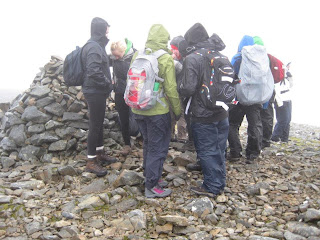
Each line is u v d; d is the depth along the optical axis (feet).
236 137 18.13
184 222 11.49
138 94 12.78
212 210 12.67
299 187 14.92
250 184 15.29
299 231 10.97
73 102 18.58
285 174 16.74
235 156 18.38
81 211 13.01
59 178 16.07
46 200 13.94
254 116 17.46
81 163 17.30
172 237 11.24
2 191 14.58
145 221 12.09
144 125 14.26
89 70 14.37
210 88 12.92
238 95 16.46
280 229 11.32
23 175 16.49
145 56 13.01
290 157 19.42
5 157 17.97
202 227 11.66
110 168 16.79
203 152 13.71
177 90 14.29
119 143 19.90
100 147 16.99
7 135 19.03
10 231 11.71
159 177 13.93
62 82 19.42
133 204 13.42
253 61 15.92
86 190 14.82
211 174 13.73
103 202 13.56
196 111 13.33
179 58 17.47
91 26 15.31
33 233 11.54
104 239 11.11
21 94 22.53
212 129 13.47
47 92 18.63
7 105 21.83
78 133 18.35
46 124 18.19
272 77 16.96
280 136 25.94
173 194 14.23
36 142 18.10
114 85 17.11
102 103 15.37
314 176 16.26
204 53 13.21
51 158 17.87
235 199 13.82
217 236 11.07
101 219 12.36
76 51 15.24
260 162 18.51
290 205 13.15
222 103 12.97
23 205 13.34
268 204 13.35
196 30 13.69
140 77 12.76
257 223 11.88
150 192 13.91
